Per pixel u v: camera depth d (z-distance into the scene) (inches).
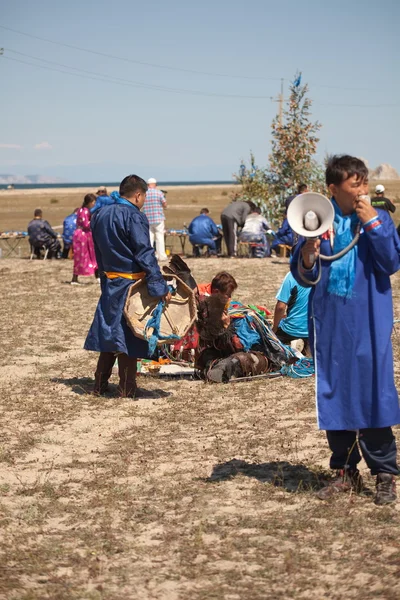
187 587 152.5
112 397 313.3
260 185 1048.8
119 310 301.4
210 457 234.4
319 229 181.9
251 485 208.2
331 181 186.9
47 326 479.5
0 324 485.7
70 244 938.1
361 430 188.7
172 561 164.6
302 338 369.1
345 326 184.9
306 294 363.6
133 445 248.8
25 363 379.6
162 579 156.2
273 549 167.6
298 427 263.1
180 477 217.6
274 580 153.8
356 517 182.1
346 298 184.5
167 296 304.5
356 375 184.7
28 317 510.0
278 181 1048.2
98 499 202.2
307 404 292.4
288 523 180.9
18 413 289.0
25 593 150.1
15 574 159.9
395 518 181.2
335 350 186.1
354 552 164.4
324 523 180.5
